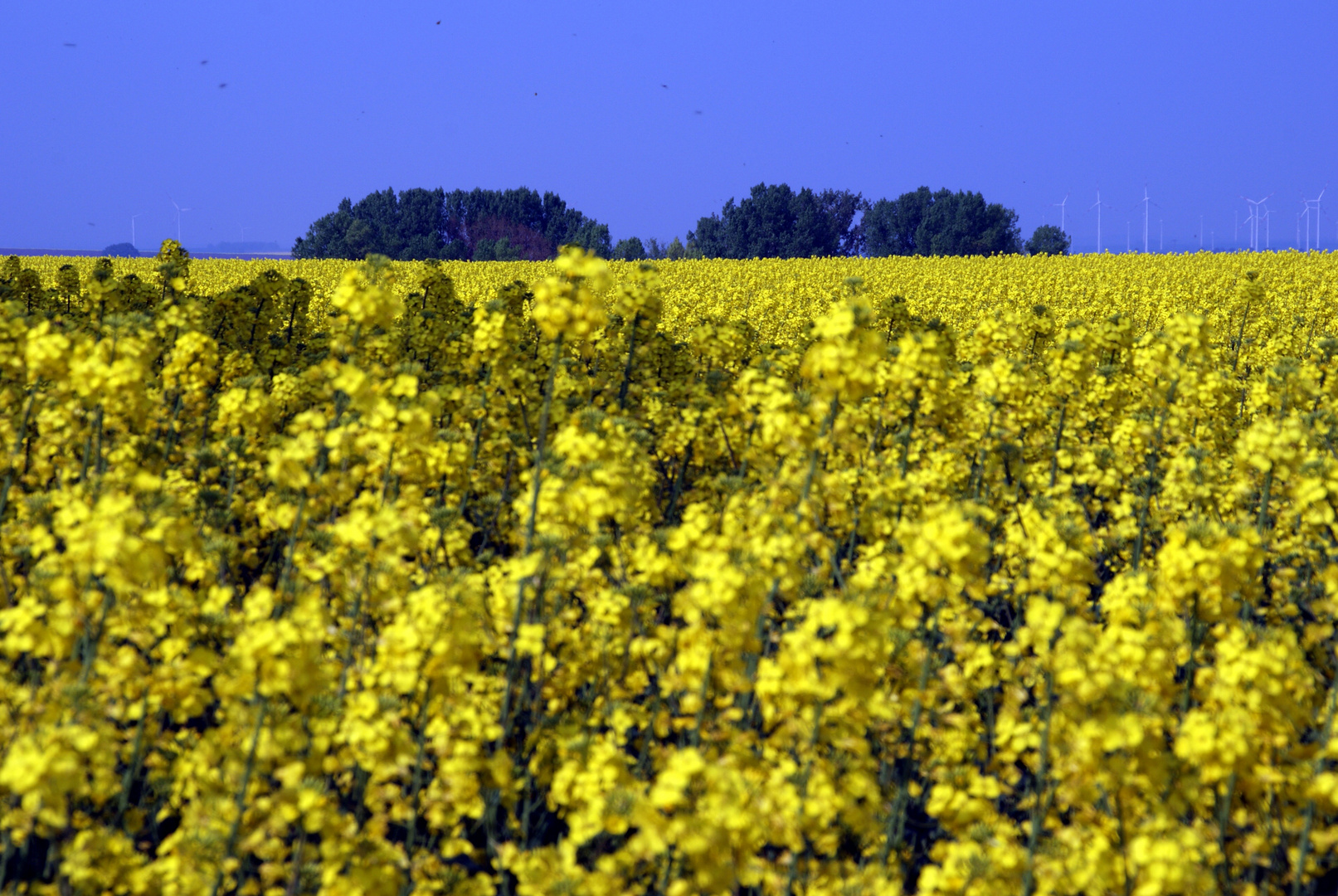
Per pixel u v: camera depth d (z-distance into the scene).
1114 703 7.53
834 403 10.55
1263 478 13.85
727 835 6.62
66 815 7.04
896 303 23.17
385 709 7.82
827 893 7.20
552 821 9.12
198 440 15.32
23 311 17.81
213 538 11.12
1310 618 12.15
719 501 14.08
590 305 10.50
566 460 11.54
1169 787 7.52
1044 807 7.79
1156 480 13.78
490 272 63.47
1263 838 7.38
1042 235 183.75
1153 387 18.56
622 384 19.09
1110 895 6.97
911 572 8.79
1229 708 7.43
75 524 8.97
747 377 13.78
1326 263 66.75
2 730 7.27
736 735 8.06
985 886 7.05
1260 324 32.94
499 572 9.90
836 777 7.53
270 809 7.18
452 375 19.06
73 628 7.91
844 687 7.43
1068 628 7.72
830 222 183.50
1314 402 20.45
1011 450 15.52
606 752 7.55
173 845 7.25
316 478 11.48
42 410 13.09
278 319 25.12
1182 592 8.87
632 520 12.22
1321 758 7.34
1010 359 16.25
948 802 8.03
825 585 10.50
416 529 10.26
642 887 7.41
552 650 10.21
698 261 83.75
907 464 15.11
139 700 8.30
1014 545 11.80
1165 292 42.62
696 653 8.18
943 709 8.64
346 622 9.59
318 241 186.25
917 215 185.38
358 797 8.48
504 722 8.84
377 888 7.20
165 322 16.45
